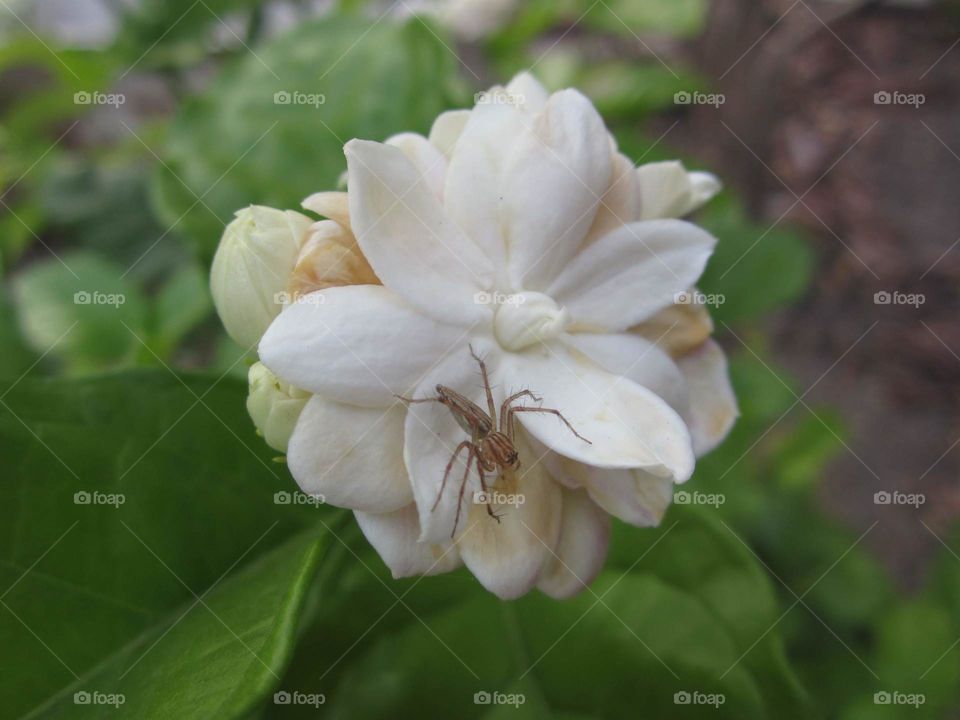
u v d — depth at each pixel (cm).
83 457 9
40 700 8
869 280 26
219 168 12
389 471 7
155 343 15
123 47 16
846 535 18
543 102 8
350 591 10
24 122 19
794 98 28
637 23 20
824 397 24
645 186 9
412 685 10
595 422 8
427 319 7
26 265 20
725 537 10
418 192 8
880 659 15
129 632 9
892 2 31
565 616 10
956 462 23
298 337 7
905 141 28
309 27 12
